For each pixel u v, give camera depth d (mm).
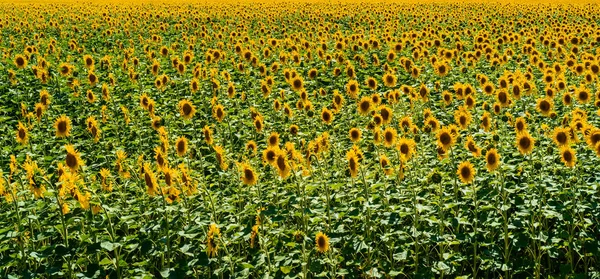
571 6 43906
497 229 6867
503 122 10250
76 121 12789
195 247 6066
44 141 10727
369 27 31234
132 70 15406
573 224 6469
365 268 6254
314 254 6402
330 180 7883
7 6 49500
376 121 8969
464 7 45531
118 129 11859
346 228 6988
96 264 5672
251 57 16781
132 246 6035
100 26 31531
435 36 22891
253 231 6098
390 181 7914
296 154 7125
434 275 6141
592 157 8344
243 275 5688
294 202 6828
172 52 21625
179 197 6828
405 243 6418
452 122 11461
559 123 10617
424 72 17016
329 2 54719
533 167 7398
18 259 6020
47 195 6387
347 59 19016
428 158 8859
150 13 39344
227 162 8727
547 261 6828
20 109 13336
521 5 46594
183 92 15484
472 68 16078
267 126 11539
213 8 46219
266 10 43156
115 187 7969
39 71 14484
